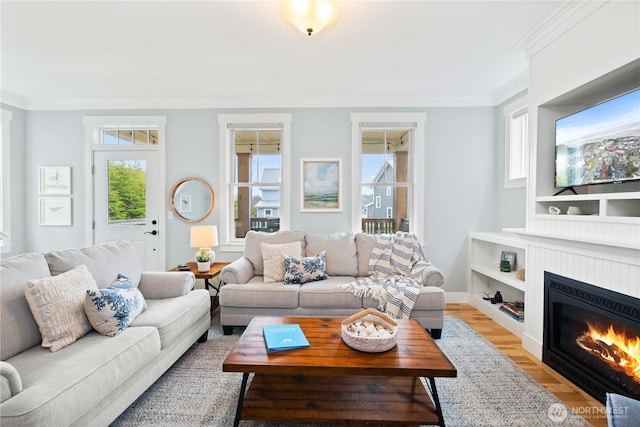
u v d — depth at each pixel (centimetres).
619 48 171
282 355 158
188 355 242
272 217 404
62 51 272
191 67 304
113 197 400
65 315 168
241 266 307
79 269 194
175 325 209
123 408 161
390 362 152
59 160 399
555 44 220
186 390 195
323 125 388
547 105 238
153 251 400
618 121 177
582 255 197
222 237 394
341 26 234
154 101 391
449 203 386
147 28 237
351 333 171
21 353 155
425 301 268
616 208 182
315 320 210
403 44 261
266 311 279
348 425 163
